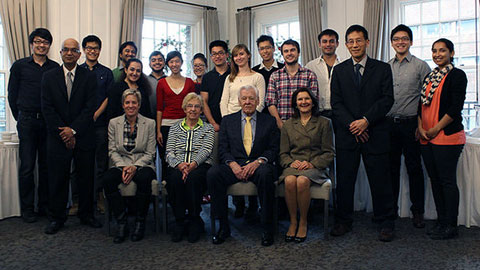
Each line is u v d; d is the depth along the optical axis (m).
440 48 2.96
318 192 2.93
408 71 3.32
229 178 3.00
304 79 3.48
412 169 3.27
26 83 3.53
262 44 3.88
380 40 5.32
